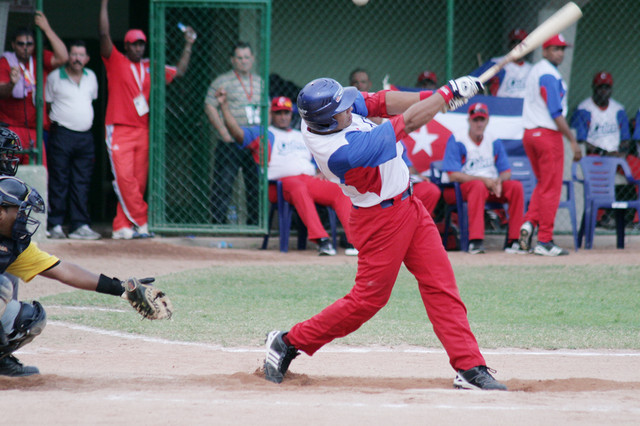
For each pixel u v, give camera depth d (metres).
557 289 23.69
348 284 24.06
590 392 11.38
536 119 30.55
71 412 9.61
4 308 11.29
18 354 15.27
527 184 35.38
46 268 12.08
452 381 12.86
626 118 39.06
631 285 24.44
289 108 32.03
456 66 44.22
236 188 35.97
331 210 31.34
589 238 33.62
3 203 11.39
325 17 42.88
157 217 33.19
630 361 15.37
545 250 31.12
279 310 20.12
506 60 11.86
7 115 31.73
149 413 9.59
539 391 11.68
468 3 43.94
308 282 24.38
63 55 32.06
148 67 33.09
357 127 11.55
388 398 10.75
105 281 12.15
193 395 10.80
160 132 33.06
